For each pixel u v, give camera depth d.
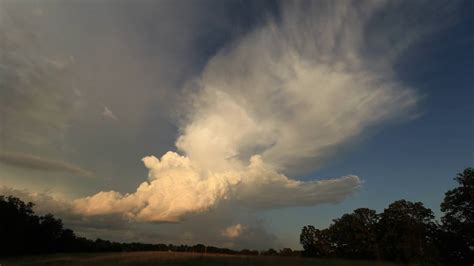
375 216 74.69
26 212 74.44
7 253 68.69
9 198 72.69
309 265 34.34
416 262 57.09
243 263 33.16
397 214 66.19
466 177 52.16
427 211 64.25
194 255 38.28
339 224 79.69
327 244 80.88
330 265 35.16
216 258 36.16
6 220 68.94
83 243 86.44
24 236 71.56
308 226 84.62
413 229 62.72
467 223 51.03
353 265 36.59
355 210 76.94
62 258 41.34
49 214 80.19
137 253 42.41
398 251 64.56
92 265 34.25
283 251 74.56
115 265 33.28
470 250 53.44
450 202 52.72
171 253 41.72
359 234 72.75
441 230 57.53
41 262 40.25
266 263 33.66
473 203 51.19
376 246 69.25
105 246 88.12
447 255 56.06
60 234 82.06
